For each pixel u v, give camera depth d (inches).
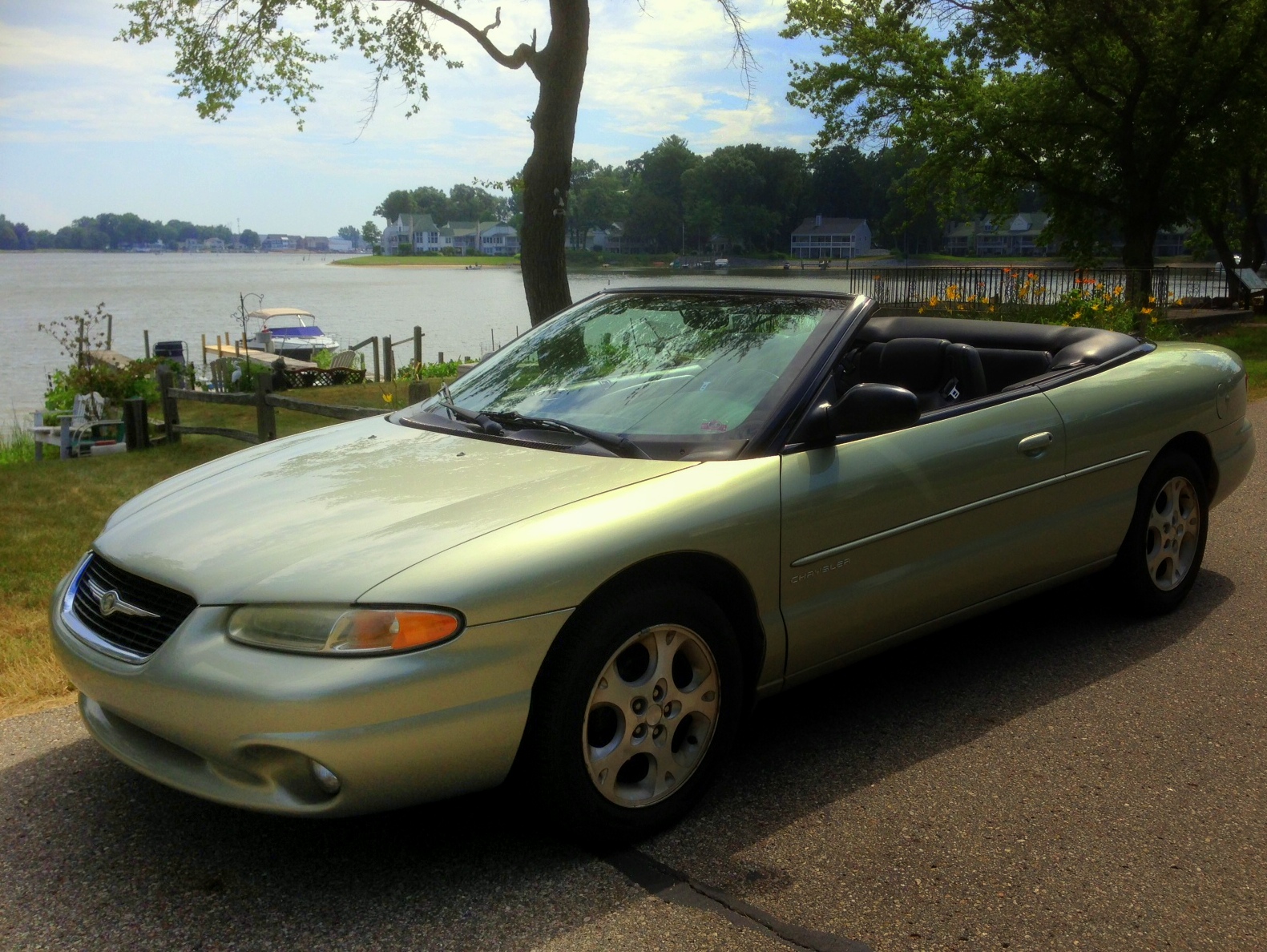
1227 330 879.1
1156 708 146.8
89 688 109.7
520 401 145.7
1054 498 156.8
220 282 5059.1
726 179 6402.6
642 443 127.5
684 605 114.0
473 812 120.3
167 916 100.7
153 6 522.0
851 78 1117.7
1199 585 201.8
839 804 121.7
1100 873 107.4
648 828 113.4
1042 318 643.5
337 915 100.3
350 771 96.1
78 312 2493.8
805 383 131.7
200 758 105.5
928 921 99.4
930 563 140.5
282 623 98.6
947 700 150.9
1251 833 114.8
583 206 7583.7
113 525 126.1
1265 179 1407.5
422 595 98.4
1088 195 1115.9
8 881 106.7
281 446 146.3
